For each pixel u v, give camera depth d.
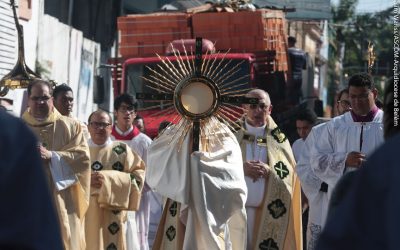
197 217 14.51
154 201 20.33
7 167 5.45
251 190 16.36
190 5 37.91
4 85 20.62
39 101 15.77
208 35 30.11
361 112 15.64
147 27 30.30
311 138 16.31
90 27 38.78
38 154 5.71
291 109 31.56
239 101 14.95
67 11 37.06
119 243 17.19
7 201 5.43
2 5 27.17
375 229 5.09
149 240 20.41
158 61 28.25
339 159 15.41
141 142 19.41
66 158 15.66
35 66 30.41
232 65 27.50
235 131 16.80
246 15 29.73
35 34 30.36
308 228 16.64
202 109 14.77
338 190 7.10
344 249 5.15
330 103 84.94
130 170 17.56
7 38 27.77
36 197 5.52
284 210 16.44
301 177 16.41
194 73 14.88
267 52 28.80
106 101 39.88
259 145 16.66
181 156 14.55
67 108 18.33
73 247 15.70
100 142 17.59
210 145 14.83
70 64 34.25
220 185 14.41
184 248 14.55
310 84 39.88
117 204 16.98
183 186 14.36
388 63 53.59
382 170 5.13
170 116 26.00
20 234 5.42
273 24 30.42
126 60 28.48
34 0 30.20
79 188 15.81
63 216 15.55
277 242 16.39
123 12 43.22
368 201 5.14
